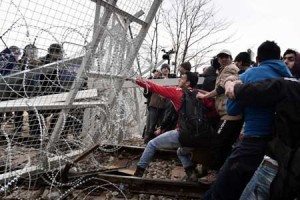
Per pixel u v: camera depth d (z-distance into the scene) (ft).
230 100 10.42
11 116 13.06
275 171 8.92
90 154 16.94
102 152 19.66
